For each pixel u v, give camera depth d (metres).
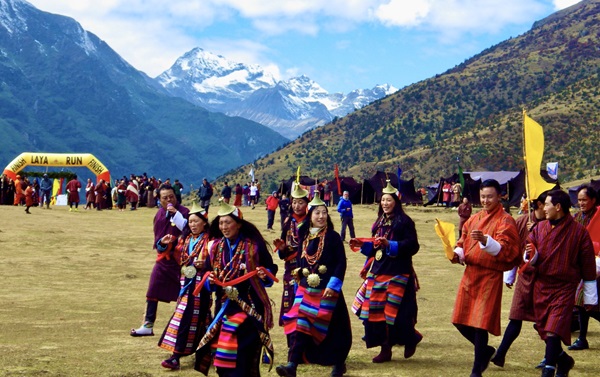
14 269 19.84
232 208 7.62
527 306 8.54
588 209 10.20
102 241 28.19
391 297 9.51
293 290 9.35
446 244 8.48
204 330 9.02
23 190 50.84
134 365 9.12
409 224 9.58
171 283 11.01
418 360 9.68
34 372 8.55
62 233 30.05
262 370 9.10
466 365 9.35
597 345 10.66
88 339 10.93
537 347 10.62
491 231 8.36
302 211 9.97
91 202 50.41
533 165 10.20
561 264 8.18
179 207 10.80
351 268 21.72
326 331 8.32
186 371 8.86
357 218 45.22
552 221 8.34
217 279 7.46
